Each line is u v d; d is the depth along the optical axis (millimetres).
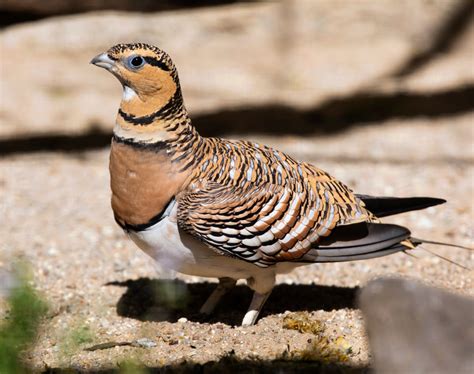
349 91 21375
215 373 7996
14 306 7848
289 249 8891
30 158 17812
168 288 10320
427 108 20281
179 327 9383
